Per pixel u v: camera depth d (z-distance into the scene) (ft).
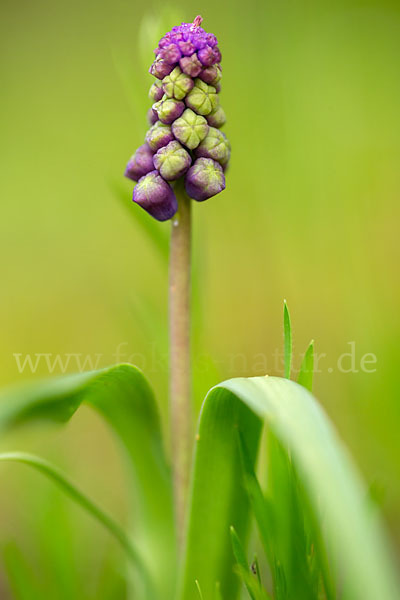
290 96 1.32
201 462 0.74
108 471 1.18
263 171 1.28
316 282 1.25
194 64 0.72
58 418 0.75
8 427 0.71
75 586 0.89
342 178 1.30
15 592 0.87
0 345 1.39
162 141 0.72
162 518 0.82
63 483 0.76
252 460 0.76
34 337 1.41
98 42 2.02
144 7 2.03
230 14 1.49
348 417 1.06
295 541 0.73
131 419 0.79
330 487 0.61
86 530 1.00
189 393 0.76
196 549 0.76
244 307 1.29
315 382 1.12
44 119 1.84
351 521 0.60
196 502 0.75
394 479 1.02
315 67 1.52
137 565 0.80
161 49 0.72
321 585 0.74
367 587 0.59
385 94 1.59
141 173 0.74
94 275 1.52
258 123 1.31
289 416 0.64
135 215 0.85
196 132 0.72
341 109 1.45
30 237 1.63
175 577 0.81
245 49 1.40
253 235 1.29
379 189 1.40
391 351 1.04
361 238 1.18
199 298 0.87
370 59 1.61
